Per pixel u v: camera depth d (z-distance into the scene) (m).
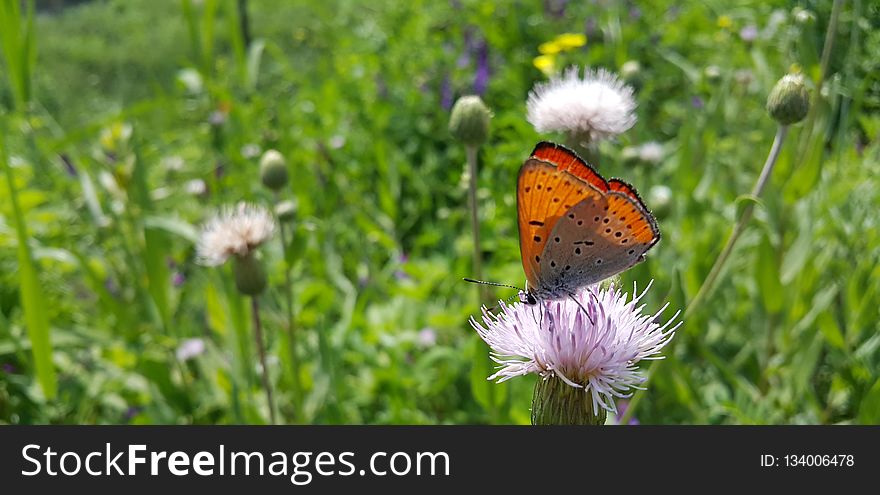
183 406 0.30
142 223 0.31
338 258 0.36
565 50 0.43
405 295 0.33
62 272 0.36
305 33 0.82
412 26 0.62
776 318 0.28
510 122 0.32
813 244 0.28
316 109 0.54
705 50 0.49
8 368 0.31
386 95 0.52
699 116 0.37
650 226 0.18
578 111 0.22
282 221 0.27
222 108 0.50
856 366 0.26
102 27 1.27
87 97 0.87
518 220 0.19
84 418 0.30
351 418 0.29
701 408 0.26
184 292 0.37
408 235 0.43
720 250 0.28
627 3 0.54
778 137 0.21
